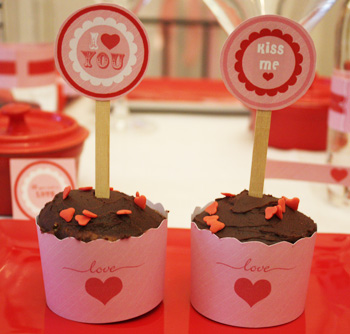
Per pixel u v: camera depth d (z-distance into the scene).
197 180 0.56
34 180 0.43
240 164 0.63
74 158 0.44
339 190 0.50
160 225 0.30
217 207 0.31
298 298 0.30
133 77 0.30
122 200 0.30
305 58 0.30
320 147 0.67
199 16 1.19
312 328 0.30
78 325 0.29
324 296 0.33
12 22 0.72
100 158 0.30
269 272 0.29
